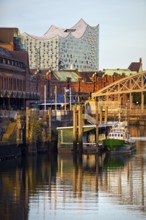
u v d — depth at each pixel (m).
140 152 131.50
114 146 127.50
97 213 65.19
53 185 82.56
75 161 112.06
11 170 97.19
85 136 133.62
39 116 127.44
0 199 72.25
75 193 76.25
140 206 68.50
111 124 143.12
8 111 124.44
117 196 74.12
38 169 99.19
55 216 64.06
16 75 173.75
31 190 78.38
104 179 88.44
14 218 63.25
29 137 117.38
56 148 129.00
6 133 112.25
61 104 180.12
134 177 90.44
